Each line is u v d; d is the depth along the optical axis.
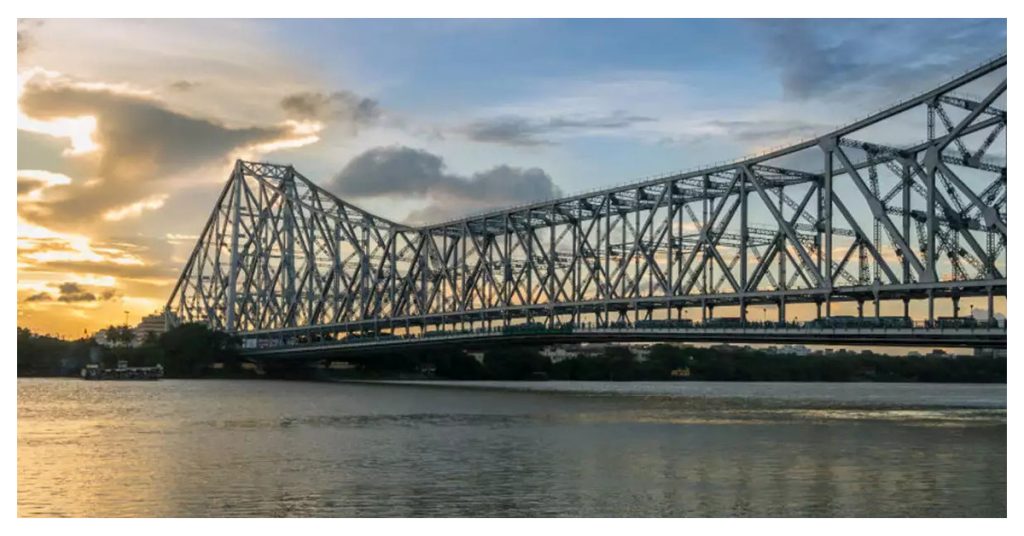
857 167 120.69
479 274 191.75
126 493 54.94
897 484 56.72
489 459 67.62
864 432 86.56
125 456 69.62
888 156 115.88
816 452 71.12
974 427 92.12
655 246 149.38
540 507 50.72
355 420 101.62
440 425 95.31
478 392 171.00
